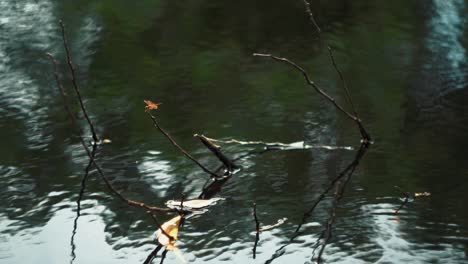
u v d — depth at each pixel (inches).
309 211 231.1
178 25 452.4
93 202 237.8
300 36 429.7
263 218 227.3
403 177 253.8
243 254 206.7
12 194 243.1
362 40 418.6
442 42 414.6
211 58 392.2
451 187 245.3
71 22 451.5
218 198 241.6
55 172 259.3
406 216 226.8
